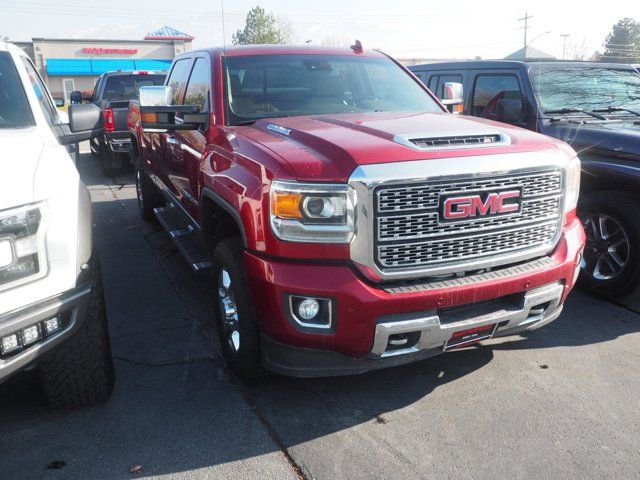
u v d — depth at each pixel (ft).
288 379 11.73
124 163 37.22
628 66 20.04
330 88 14.44
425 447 9.57
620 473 8.90
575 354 12.66
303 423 10.29
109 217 25.53
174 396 11.16
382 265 9.30
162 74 42.78
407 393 11.22
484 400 10.92
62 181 9.43
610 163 14.76
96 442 9.79
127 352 12.96
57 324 8.94
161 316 14.93
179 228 17.16
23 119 11.40
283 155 9.82
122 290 16.75
